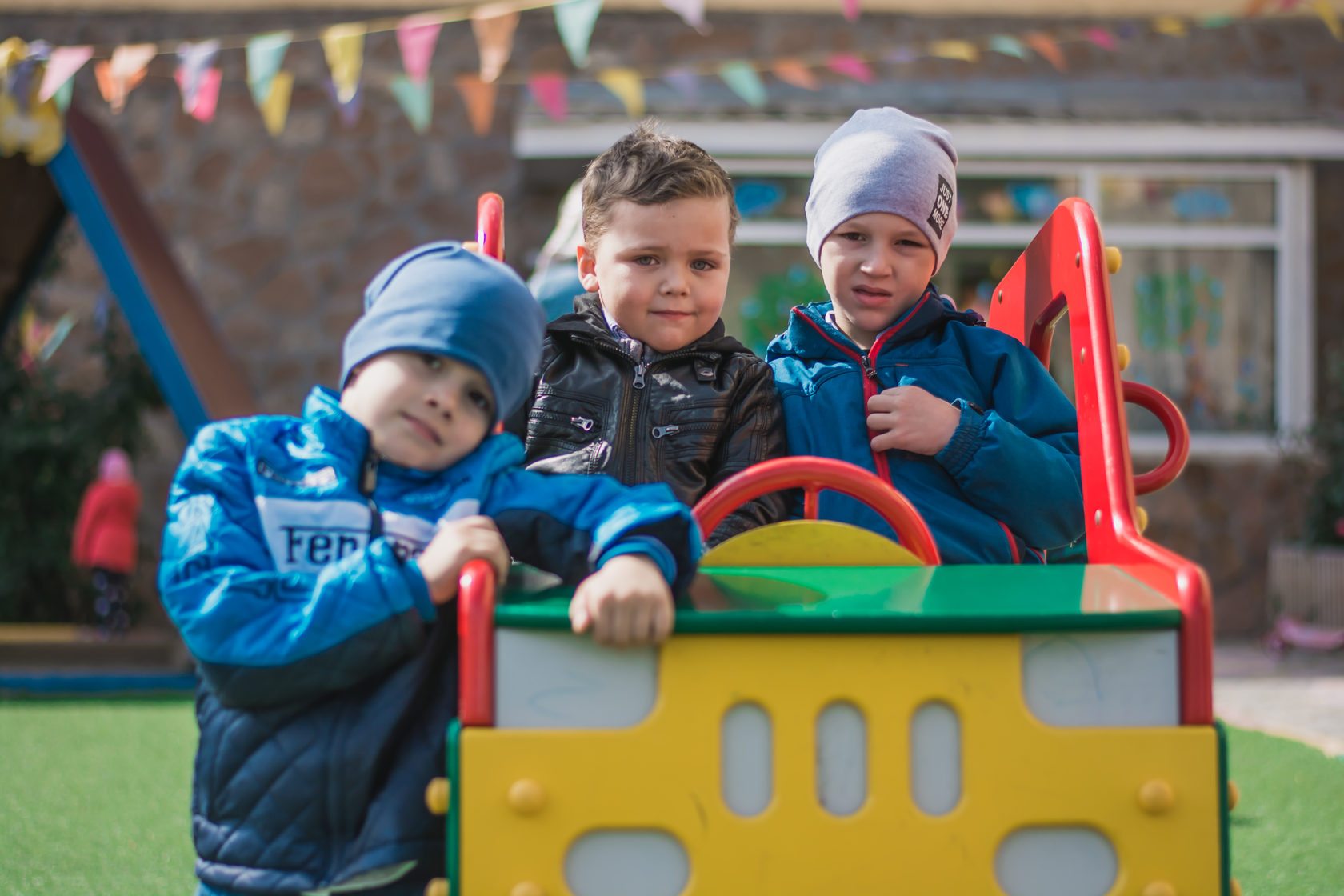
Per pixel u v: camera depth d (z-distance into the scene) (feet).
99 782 12.32
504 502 5.05
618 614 4.16
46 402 25.82
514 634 4.28
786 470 5.82
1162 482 6.84
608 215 7.36
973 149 26.96
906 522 5.81
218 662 4.66
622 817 4.20
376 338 5.03
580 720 4.24
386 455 5.10
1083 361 6.09
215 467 5.03
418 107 14.57
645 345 7.45
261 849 4.68
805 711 4.24
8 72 16.72
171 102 28.17
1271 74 28.32
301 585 4.72
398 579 4.56
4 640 20.40
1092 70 28.22
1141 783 4.25
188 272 28.14
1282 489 27.35
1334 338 28.12
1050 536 7.06
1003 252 27.32
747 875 4.19
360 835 4.65
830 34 28.14
